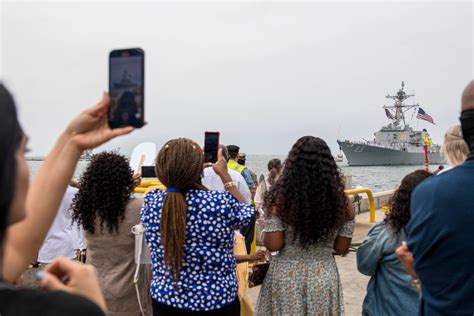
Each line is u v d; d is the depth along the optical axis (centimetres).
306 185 271
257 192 686
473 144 171
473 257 156
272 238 283
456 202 159
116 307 305
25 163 99
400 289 276
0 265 88
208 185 516
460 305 158
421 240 167
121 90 139
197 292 253
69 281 105
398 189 283
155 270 269
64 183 130
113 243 306
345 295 541
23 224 124
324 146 282
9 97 90
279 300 283
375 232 291
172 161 257
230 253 268
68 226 368
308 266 280
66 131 133
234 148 712
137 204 310
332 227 276
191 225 254
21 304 84
